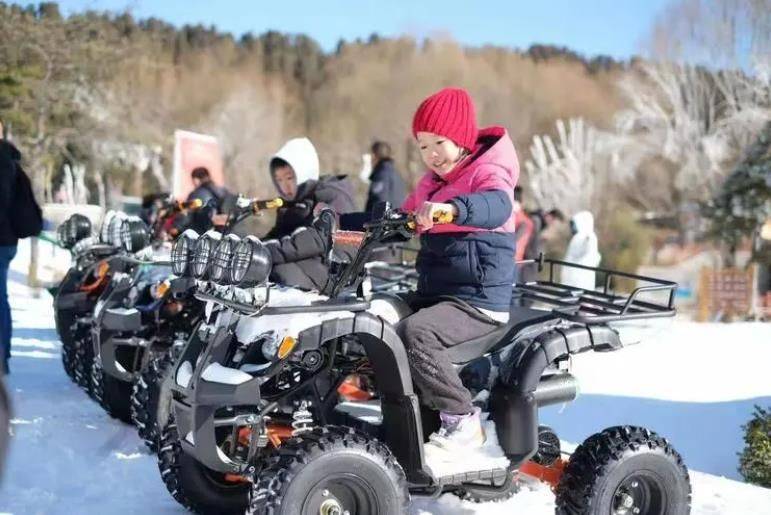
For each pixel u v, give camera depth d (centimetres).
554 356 396
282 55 3366
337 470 341
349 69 3406
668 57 3453
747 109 3136
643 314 412
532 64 3762
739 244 2339
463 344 391
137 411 497
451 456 381
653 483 402
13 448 525
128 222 591
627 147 3562
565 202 3447
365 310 369
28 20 1564
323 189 537
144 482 473
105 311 566
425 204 354
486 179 393
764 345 1145
